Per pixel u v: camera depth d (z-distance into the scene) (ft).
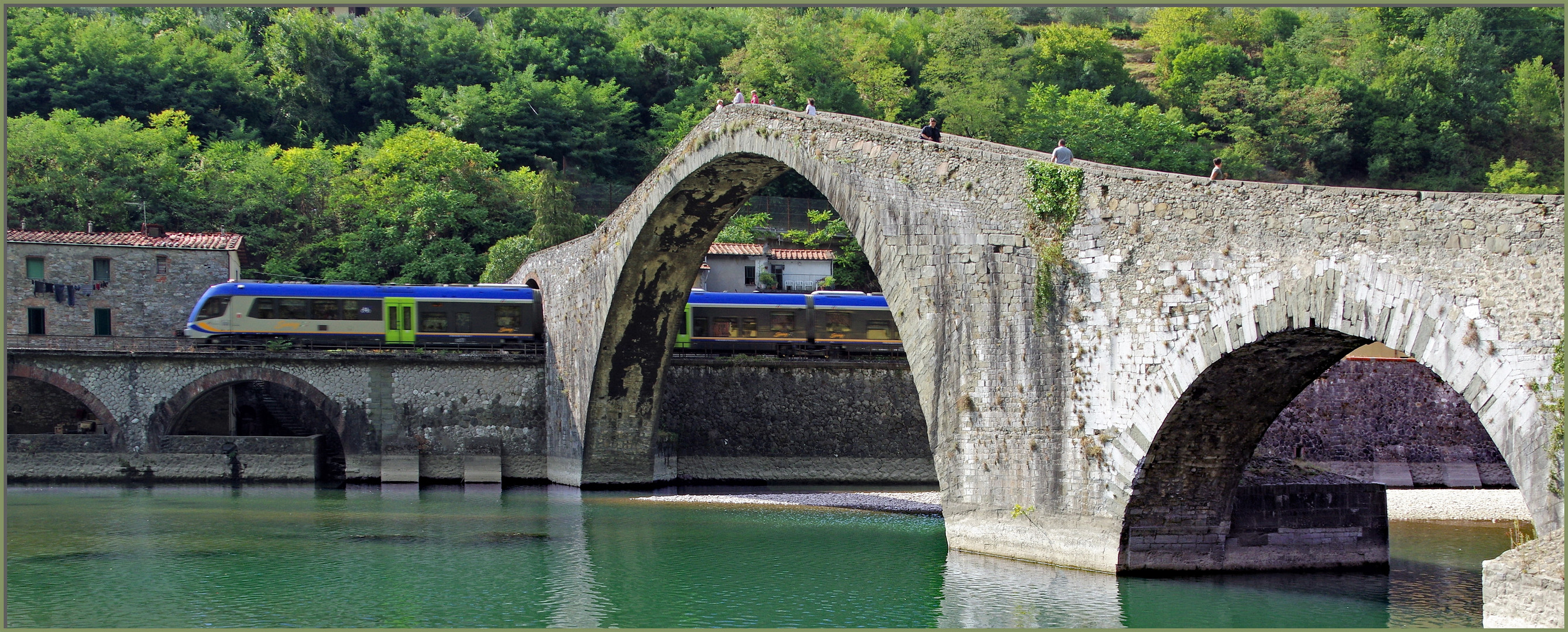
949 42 347.36
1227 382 70.74
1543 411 53.83
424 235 237.25
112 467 154.71
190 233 200.85
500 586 88.38
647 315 148.15
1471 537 108.37
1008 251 83.46
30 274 175.73
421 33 318.86
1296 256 65.10
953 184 87.66
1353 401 156.04
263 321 169.89
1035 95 299.79
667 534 115.14
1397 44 346.54
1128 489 75.61
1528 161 307.99
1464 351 56.85
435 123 282.36
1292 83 332.19
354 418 160.86
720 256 222.89
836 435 168.66
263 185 246.88
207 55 290.97
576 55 326.24
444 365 164.86
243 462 157.79
